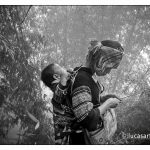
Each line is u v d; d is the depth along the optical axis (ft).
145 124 9.39
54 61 16.12
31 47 12.83
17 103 10.97
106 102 5.35
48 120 11.80
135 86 11.14
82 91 5.07
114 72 15.11
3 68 10.95
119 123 9.59
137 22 19.86
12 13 11.46
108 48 5.47
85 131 5.38
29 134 10.71
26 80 11.38
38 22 17.67
